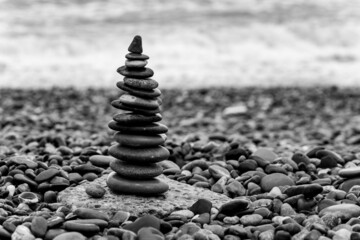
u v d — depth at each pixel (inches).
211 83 758.5
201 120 522.9
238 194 227.6
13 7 1075.9
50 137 320.8
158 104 206.7
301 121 549.6
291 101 668.1
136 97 202.8
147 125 205.6
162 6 1146.7
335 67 891.4
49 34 933.2
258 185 235.9
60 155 282.0
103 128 461.7
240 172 255.0
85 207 200.7
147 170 205.0
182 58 887.7
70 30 955.3
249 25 1025.5
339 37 1025.5
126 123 203.2
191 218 198.1
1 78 743.7
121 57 872.9
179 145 290.2
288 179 234.5
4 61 829.2
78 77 768.9
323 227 181.8
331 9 1179.9
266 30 1010.7
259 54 939.3
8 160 250.4
